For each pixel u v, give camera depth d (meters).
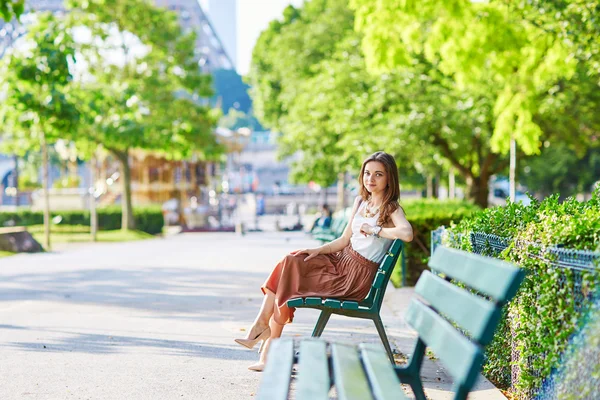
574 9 13.73
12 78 26.52
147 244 31.36
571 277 4.42
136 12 39.84
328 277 6.34
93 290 13.34
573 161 56.03
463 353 3.26
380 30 14.97
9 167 92.69
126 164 41.47
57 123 27.58
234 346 7.94
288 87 44.81
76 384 6.20
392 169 6.43
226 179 63.78
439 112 25.67
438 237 9.35
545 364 4.77
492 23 14.72
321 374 3.52
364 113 27.27
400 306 11.14
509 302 5.75
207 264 19.23
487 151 30.30
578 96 26.06
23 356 7.38
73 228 42.56
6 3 11.65
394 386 3.37
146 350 7.69
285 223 57.66
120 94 37.06
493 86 23.38
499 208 6.79
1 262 20.53
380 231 6.29
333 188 93.50
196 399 5.72
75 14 39.25
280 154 52.25
